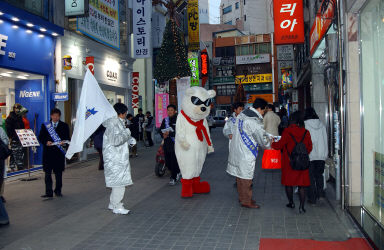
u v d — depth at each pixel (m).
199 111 6.76
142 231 4.82
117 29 15.75
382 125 4.47
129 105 17.48
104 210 5.98
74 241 4.50
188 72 16.30
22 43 9.75
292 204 5.80
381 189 4.48
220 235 4.57
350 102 5.39
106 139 5.61
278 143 5.58
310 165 5.97
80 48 12.74
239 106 7.74
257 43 52.91
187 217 5.46
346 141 5.46
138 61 23.11
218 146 17.20
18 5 9.58
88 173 10.02
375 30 4.70
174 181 8.13
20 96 10.86
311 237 4.38
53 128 6.99
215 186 7.88
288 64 26.23
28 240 4.58
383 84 4.41
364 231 4.31
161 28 23.44
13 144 9.59
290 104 28.09
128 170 5.72
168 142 8.19
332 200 6.15
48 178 6.98
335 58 6.98
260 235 4.52
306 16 13.59
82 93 5.67
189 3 25.53
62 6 11.66
